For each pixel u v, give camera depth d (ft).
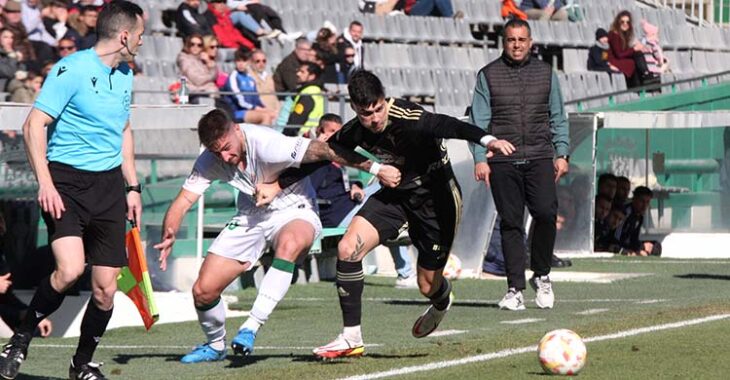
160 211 79.61
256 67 122.11
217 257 54.80
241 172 54.08
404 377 49.96
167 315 75.00
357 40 147.02
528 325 68.74
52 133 49.06
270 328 70.44
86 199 48.78
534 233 79.15
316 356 55.06
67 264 48.14
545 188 78.38
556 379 49.75
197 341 65.16
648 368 52.26
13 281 75.97
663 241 131.34
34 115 47.55
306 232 54.49
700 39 203.00
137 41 49.34
